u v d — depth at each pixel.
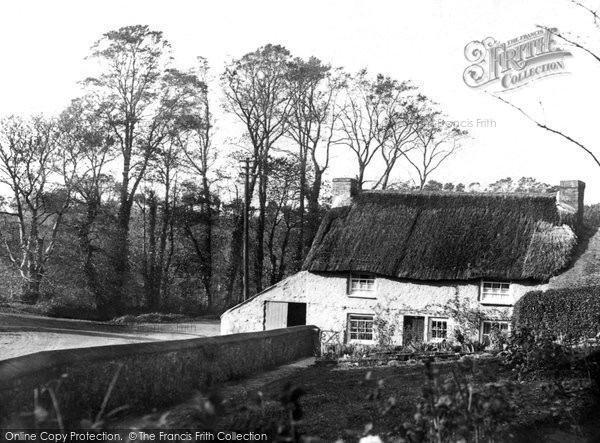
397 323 30.77
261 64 52.91
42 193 45.56
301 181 55.00
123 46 49.84
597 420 9.84
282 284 32.59
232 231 57.69
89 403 10.23
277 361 21.75
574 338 18.55
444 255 30.66
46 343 26.25
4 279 45.53
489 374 12.05
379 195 34.28
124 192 50.25
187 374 14.09
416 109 53.78
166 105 51.66
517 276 29.25
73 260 46.03
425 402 7.08
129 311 50.53
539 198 32.44
